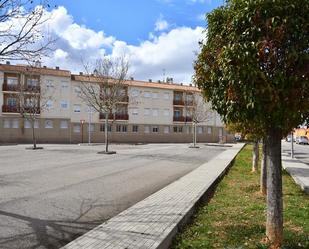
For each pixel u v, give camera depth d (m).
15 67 50.66
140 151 31.52
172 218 6.89
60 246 5.70
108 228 6.24
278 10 4.66
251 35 4.73
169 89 68.44
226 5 5.28
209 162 20.42
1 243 5.79
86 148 35.19
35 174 14.70
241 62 4.62
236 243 5.59
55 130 55.38
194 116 47.72
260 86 4.62
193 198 9.03
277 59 4.68
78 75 58.44
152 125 66.50
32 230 6.55
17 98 45.12
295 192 10.91
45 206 8.60
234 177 14.76
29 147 35.44
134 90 64.56
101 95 30.38
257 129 5.39
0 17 6.71
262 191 10.45
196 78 5.70
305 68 4.62
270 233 5.33
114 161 21.31
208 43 5.37
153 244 5.34
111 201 9.41
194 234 6.29
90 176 14.42
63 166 18.03
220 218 7.43
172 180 13.60
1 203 8.85
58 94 55.47
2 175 14.27
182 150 34.34
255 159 16.62
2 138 51.59
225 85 5.04
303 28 4.62
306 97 4.70
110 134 61.41
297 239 5.69
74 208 8.48
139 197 10.05
